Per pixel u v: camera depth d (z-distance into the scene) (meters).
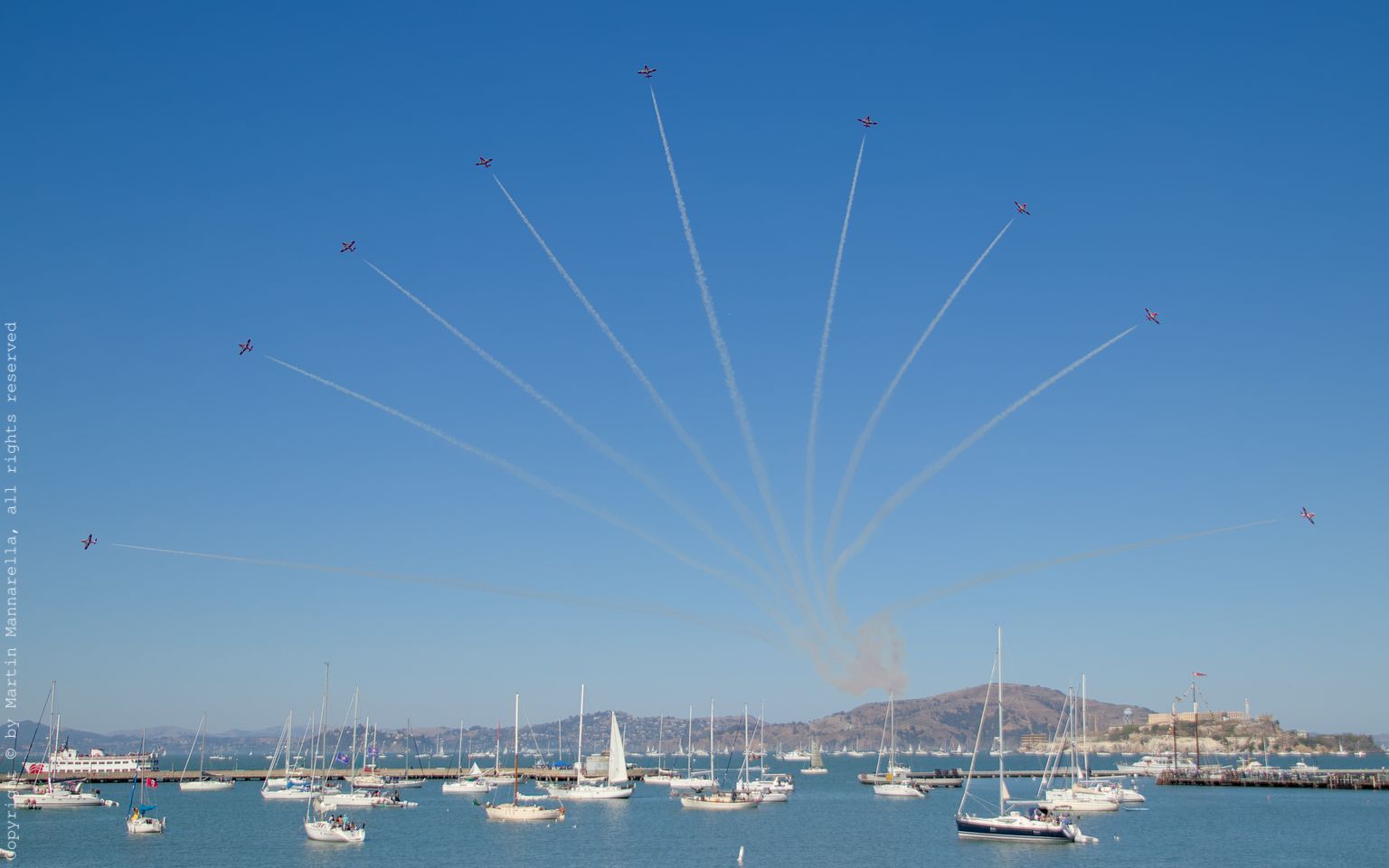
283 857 155.75
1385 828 190.38
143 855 157.38
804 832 188.25
